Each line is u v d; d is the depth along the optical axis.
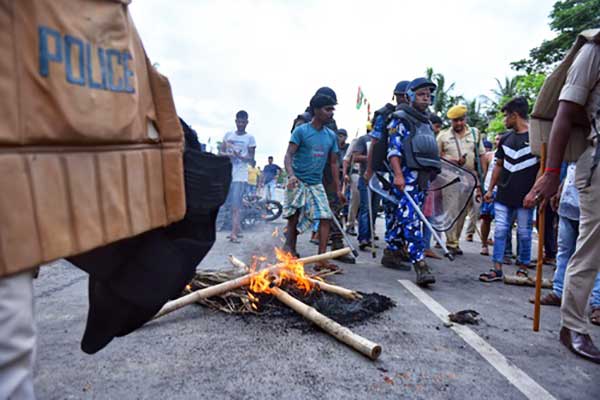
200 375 1.95
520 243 4.46
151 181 1.16
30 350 0.85
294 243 4.48
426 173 3.98
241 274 3.30
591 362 2.27
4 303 0.79
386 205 4.53
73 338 2.33
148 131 1.17
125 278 1.33
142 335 2.39
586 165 2.35
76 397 1.74
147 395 1.76
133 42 1.10
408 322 2.77
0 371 0.80
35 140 0.80
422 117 4.05
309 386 1.88
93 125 0.93
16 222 0.77
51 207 0.84
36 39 0.80
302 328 2.56
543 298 3.40
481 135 5.87
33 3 0.80
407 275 4.26
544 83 2.59
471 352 2.33
